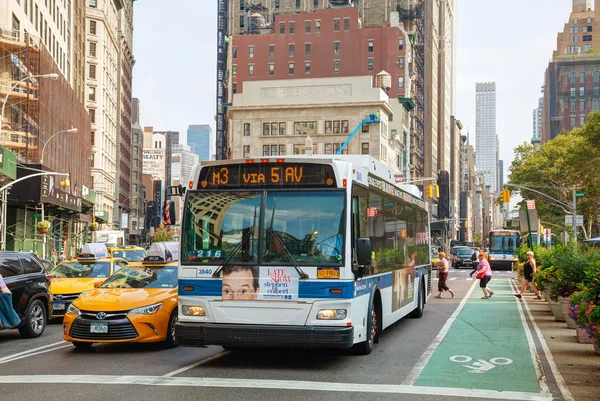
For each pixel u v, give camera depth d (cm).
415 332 1605
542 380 1016
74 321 1289
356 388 944
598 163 6400
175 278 1433
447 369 1103
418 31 14088
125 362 1177
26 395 900
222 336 1090
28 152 4791
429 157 15612
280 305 1084
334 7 13000
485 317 1995
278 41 11781
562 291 1692
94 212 7362
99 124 10219
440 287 2858
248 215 1119
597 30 17375
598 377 1045
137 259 2909
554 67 16025
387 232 1452
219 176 1146
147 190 19688
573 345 1403
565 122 15875
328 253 1087
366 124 9419
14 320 1430
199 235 1133
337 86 9581
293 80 9719
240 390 928
